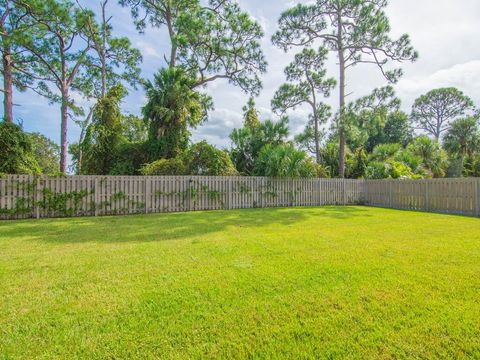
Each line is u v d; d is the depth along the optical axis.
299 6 16.25
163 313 2.12
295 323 1.99
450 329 1.91
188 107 13.53
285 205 11.68
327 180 12.57
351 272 3.00
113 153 12.84
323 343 1.77
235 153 14.13
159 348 1.71
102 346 1.72
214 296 2.41
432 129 35.09
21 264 3.26
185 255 3.64
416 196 10.56
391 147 16.28
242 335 1.85
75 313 2.12
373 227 5.91
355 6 15.24
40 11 13.73
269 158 11.70
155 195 9.24
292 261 3.38
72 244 4.30
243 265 3.22
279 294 2.45
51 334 1.84
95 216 8.05
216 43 16.31
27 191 7.65
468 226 6.09
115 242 4.44
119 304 2.26
